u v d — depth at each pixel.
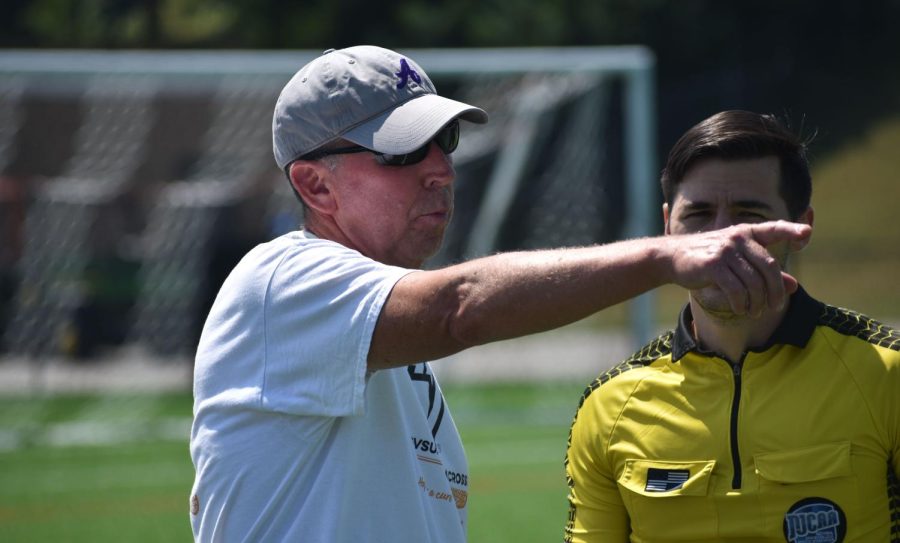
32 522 26.06
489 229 48.94
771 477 8.41
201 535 7.87
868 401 8.41
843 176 78.44
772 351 8.66
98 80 39.03
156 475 32.09
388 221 8.12
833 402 8.46
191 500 8.01
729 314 7.54
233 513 7.62
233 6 84.19
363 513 7.62
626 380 9.18
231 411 7.65
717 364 8.76
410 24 79.75
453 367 50.62
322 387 7.33
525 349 56.44
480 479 30.77
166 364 53.00
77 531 25.05
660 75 87.44
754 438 8.55
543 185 50.00
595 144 46.62
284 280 7.52
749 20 89.31
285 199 49.47
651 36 86.69
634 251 6.33
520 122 48.38
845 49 88.38
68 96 55.97
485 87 48.16
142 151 57.81
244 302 7.66
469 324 6.71
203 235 50.50
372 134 7.99
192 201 51.53
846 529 8.30
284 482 7.54
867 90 84.75
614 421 9.13
